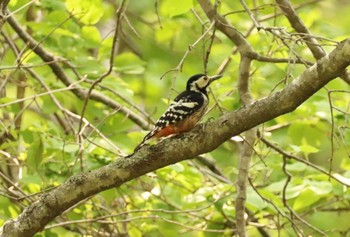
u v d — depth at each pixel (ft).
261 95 49.39
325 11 64.08
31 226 30.58
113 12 59.21
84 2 44.52
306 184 40.34
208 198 41.70
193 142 28.50
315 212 43.88
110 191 41.78
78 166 40.50
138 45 62.18
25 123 53.21
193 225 45.62
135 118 44.96
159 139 34.06
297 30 37.83
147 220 44.68
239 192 37.17
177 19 51.98
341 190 41.55
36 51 44.60
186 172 41.70
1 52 50.21
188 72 58.49
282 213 37.60
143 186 40.45
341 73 26.43
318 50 36.35
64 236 48.06
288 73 30.53
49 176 41.09
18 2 42.60
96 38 46.98
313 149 41.65
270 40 43.68
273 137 49.73
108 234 44.93
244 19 51.29
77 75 46.01
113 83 47.09
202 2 37.42
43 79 45.32
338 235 48.65
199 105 34.35
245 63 38.37
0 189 41.16
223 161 53.93
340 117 44.65
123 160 29.40
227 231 41.09
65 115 40.37
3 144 39.99
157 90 60.39
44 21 47.21
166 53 61.77
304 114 46.47
